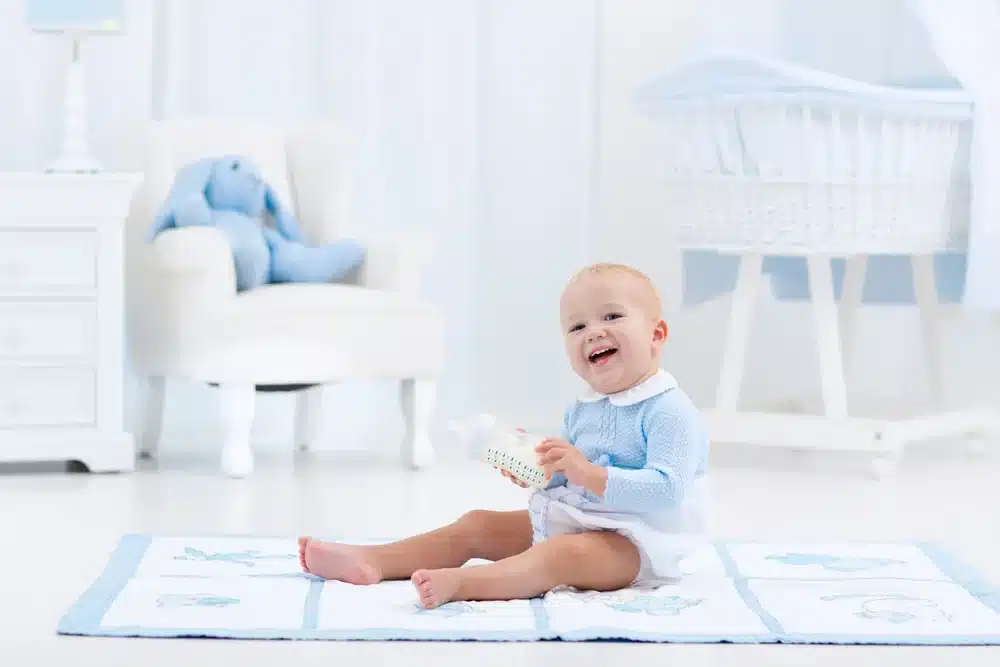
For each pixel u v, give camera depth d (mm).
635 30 4914
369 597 2213
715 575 2441
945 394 4570
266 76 4648
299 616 2088
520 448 2334
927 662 1930
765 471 4008
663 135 4199
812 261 4051
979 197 3984
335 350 3859
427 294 4855
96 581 2312
